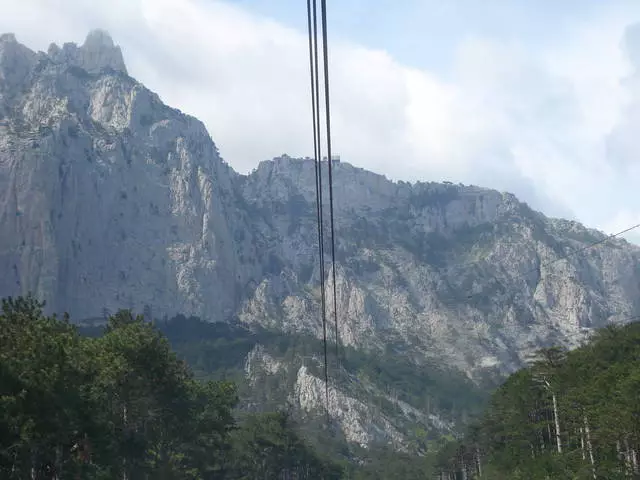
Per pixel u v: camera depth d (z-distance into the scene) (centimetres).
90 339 8519
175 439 10700
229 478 15238
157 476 9550
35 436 6006
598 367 12938
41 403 6106
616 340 13988
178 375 10725
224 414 12456
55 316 7838
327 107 2830
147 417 9319
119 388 8506
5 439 5922
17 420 5903
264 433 17525
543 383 14188
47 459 6581
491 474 15362
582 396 11150
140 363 8850
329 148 2934
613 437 9625
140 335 9006
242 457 16625
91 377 7131
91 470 7138
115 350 8650
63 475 6631
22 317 7038
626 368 10981
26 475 6281
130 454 8450
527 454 14338
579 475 10988
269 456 17350
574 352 14525
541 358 14125
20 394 5872
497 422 16562
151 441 9462
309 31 2828
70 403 6291
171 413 9762
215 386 12925
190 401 10081
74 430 6500
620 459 10362
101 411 7431
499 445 16750
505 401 15688
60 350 6438
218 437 13050
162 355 9256
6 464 6097
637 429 9219
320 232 4956
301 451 18175
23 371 6147
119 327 9938
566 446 13225
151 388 9119
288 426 18562
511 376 16812
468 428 19625
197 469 11381
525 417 14412
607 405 9862
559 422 13188
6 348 6406
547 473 12131
